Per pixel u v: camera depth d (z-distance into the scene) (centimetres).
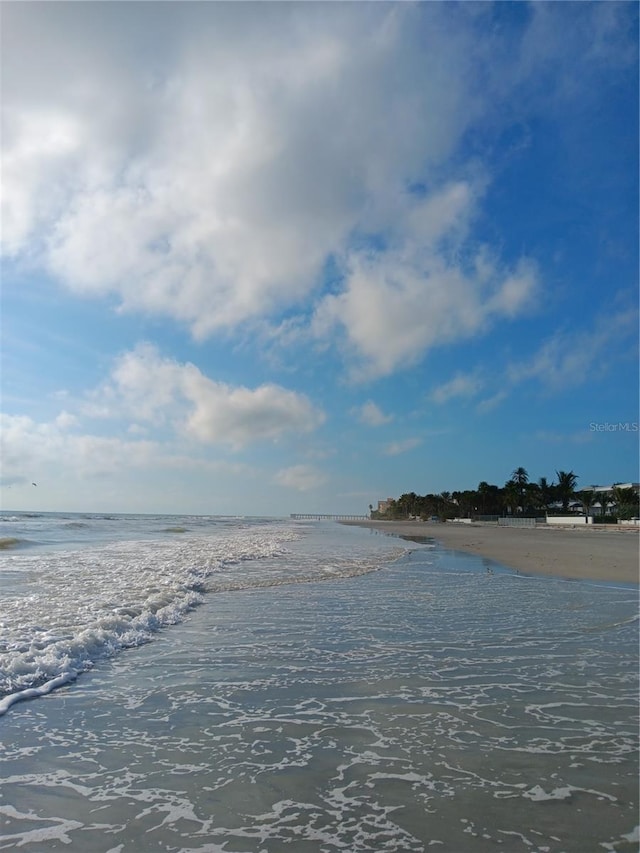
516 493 12231
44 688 689
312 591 1500
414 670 784
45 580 1542
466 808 424
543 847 374
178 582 1536
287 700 664
